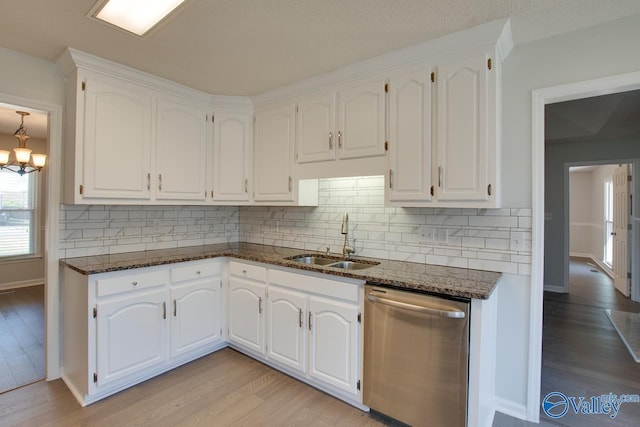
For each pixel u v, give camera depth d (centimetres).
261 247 327
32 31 197
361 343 205
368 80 234
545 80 199
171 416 202
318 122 260
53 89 238
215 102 303
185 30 194
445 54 202
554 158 516
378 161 230
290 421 199
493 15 177
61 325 246
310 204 290
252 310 268
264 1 166
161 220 307
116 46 214
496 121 188
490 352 195
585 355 291
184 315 260
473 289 167
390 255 258
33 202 512
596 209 834
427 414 177
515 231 207
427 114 208
